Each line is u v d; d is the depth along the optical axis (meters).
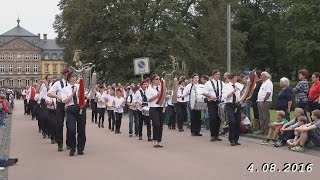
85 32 49.44
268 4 65.19
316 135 12.48
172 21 50.09
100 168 10.51
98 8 47.47
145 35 48.59
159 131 14.15
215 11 53.94
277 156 11.59
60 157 12.39
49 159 12.06
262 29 63.78
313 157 11.36
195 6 54.69
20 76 130.00
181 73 48.59
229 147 13.57
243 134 16.31
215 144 14.41
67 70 13.48
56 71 132.75
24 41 130.62
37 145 15.35
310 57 53.22
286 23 62.78
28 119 29.88
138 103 16.55
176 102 18.91
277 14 64.69
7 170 10.48
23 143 15.93
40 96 17.88
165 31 50.44
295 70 61.38
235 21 58.38
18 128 22.50
